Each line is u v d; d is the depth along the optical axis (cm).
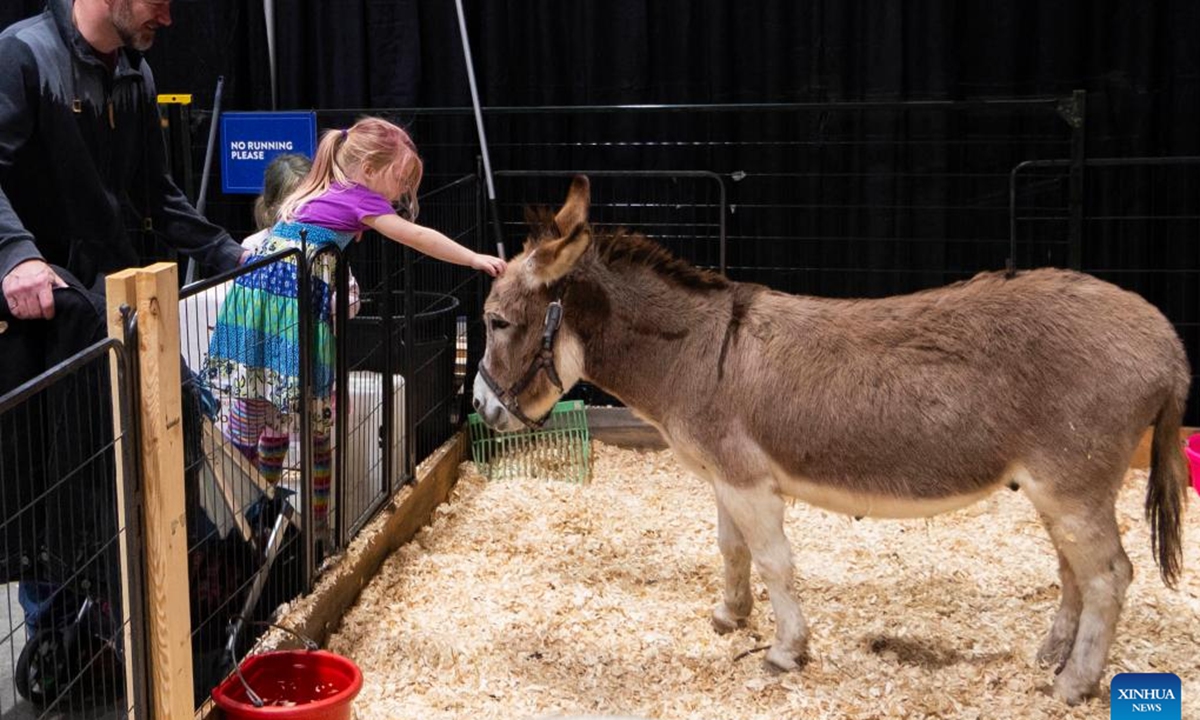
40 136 375
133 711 302
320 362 420
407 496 508
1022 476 362
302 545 404
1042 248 624
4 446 356
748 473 378
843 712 369
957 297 371
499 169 657
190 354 394
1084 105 554
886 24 609
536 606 447
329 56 649
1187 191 602
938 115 619
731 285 391
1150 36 592
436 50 653
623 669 400
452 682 392
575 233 366
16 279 340
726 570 417
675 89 640
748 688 385
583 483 587
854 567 482
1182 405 363
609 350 388
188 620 315
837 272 643
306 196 423
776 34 621
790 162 638
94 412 350
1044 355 355
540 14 639
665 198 648
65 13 374
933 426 359
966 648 413
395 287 559
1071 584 392
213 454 379
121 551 297
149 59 654
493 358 391
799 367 369
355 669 350
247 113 578
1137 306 363
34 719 357
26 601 380
